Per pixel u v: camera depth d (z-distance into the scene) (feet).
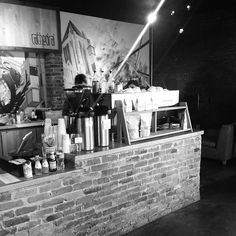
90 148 9.05
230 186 14.44
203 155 19.19
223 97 21.45
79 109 9.04
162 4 21.91
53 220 8.04
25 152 8.84
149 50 24.32
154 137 10.98
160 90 11.52
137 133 10.33
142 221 10.57
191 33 22.77
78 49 19.16
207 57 22.08
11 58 16.94
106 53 20.89
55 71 18.03
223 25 20.92
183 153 11.94
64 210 8.26
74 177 8.38
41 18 16.99
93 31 19.92
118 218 9.77
